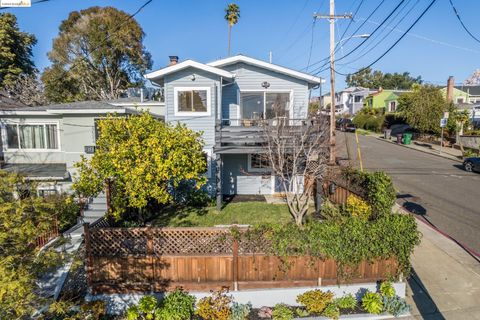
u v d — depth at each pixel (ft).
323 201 45.11
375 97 182.80
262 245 24.41
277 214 40.63
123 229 24.57
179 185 45.16
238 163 50.55
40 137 51.60
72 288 26.32
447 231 35.86
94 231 24.49
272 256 24.50
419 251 31.30
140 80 131.75
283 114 48.24
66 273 27.37
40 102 94.22
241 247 24.52
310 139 38.17
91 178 32.35
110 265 24.76
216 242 24.70
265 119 42.68
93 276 24.86
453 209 43.29
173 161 31.17
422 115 101.40
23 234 16.38
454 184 57.11
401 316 22.85
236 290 24.47
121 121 33.14
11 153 51.62
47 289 25.90
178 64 44.45
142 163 30.83
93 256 24.71
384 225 24.88
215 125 42.63
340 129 156.04
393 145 106.42
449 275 27.32
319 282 24.84
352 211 34.96
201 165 35.17
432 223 38.22
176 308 22.49
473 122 107.96
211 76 45.75
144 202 31.73
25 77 93.40
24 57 106.83
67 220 35.86
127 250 24.86
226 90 49.83
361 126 156.66
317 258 24.59
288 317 22.34
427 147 98.32
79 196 39.70
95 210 39.32
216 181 44.47
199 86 45.83
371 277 25.22
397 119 129.59
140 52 122.21
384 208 30.45
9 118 50.90
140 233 24.63
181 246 24.80
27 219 17.39
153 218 39.73
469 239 33.83
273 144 38.81
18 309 16.19
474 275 27.27
